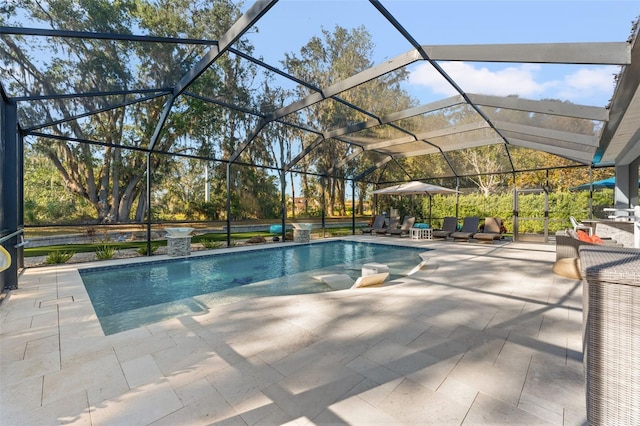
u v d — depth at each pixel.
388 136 10.44
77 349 2.98
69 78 5.38
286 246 11.24
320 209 16.03
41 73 5.01
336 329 3.45
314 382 2.38
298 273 7.61
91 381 2.40
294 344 3.06
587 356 1.57
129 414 2.00
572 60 4.05
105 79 5.75
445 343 3.07
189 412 2.02
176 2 4.99
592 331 1.55
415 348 2.96
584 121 6.23
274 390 2.27
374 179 16.25
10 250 5.26
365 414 1.99
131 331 3.42
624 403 1.45
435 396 2.18
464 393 2.21
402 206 16.66
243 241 12.19
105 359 2.77
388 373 2.50
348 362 2.69
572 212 11.59
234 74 7.09
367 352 2.88
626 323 1.44
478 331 3.38
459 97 6.98
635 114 4.88
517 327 3.49
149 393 2.24
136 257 8.64
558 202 11.90
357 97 7.62
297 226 12.62
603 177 13.44
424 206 15.83
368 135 10.34
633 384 1.42
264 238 12.65
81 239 11.57
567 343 3.06
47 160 11.21
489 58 4.69
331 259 9.61
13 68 4.69
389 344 3.06
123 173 12.24
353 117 8.85
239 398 2.17
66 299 4.74
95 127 9.24
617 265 1.61
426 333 3.33
